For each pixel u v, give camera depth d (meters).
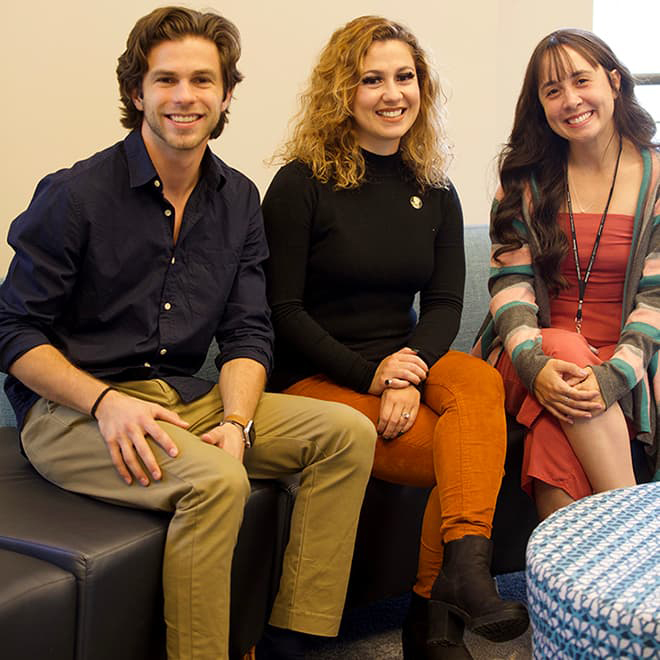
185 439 1.81
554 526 1.73
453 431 2.05
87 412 1.83
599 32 4.06
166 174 2.00
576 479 2.23
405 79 2.30
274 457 2.00
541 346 2.34
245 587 1.92
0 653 1.43
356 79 2.29
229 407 1.99
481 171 3.58
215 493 1.70
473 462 2.00
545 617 1.56
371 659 2.21
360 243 2.27
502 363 2.45
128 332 2.01
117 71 2.02
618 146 2.50
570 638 1.51
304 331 2.22
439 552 2.05
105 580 1.59
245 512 1.89
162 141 1.96
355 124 2.34
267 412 2.04
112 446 1.79
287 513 2.04
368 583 2.21
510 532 2.40
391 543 2.22
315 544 1.95
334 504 1.95
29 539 1.62
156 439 1.77
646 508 1.79
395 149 2.38
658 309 2.37
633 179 2.48
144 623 1.70
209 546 1.71
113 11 2.61
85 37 2.58
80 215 1.91
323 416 1.96
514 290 2.49
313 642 2.29
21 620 1.46
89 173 1.95
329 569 1.95
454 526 1.96
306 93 2.42
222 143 2.88
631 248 2.44
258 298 2.16
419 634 2.04
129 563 1.64
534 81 2.51
